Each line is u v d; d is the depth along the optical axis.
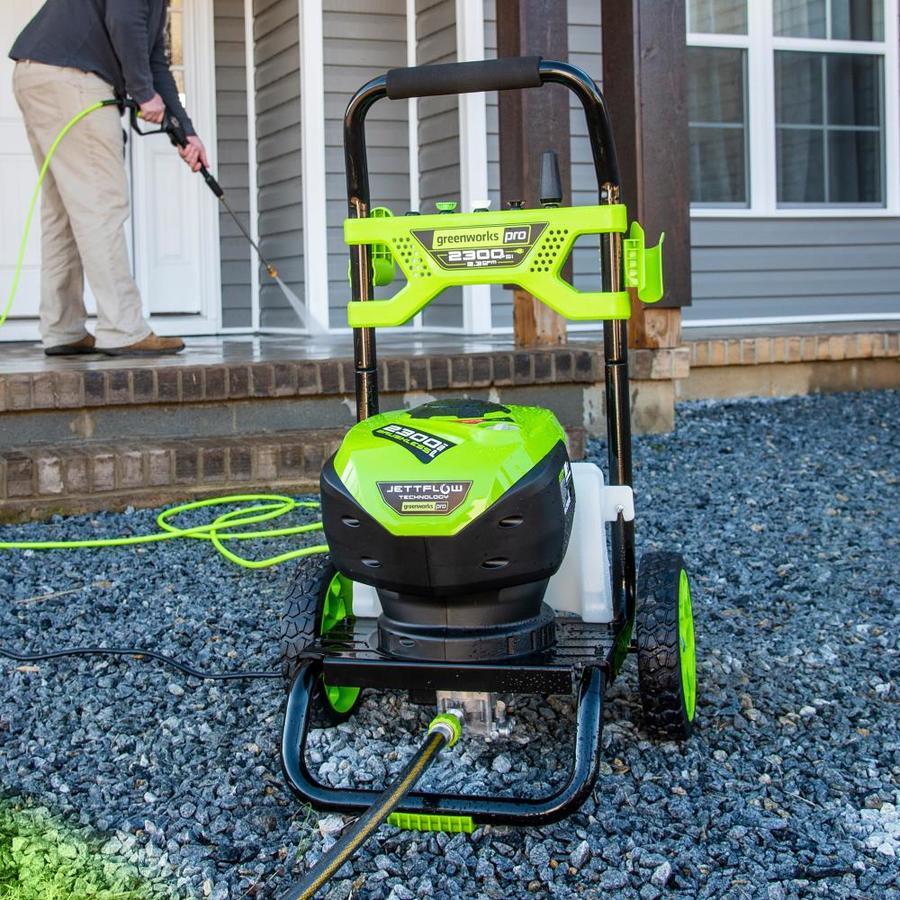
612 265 2.24
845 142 8.40
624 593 2.42
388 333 7.75
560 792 1.88
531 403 5.15
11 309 7.13
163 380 4.54
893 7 8.34
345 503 2.03
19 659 2.92
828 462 5.14
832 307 8.34
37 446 4.41
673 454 5.23
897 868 1.95
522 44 4.98
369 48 7.64
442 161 7.49
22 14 7.04
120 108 5.07
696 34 7.86
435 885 1.92
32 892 1.91
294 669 2.23
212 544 3.98
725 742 2.41
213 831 2.10
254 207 8.20
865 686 2.74
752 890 1.89
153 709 2.63
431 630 2.08
